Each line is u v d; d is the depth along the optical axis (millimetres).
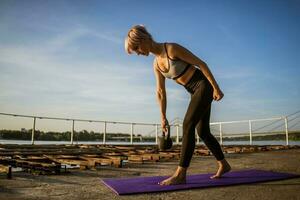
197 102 2350
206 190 2115
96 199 1831
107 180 2537
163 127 2707
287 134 10891
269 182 2445
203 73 2396
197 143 12641
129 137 10891
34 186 2328
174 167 3887
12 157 4430
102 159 4020
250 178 2598
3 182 2537
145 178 2637
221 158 2637
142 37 2344
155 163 4516
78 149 7059
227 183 2344
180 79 2471
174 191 2082
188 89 2498
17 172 3318
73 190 2146
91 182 2543
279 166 3799
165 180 2326
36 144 8578
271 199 1767
